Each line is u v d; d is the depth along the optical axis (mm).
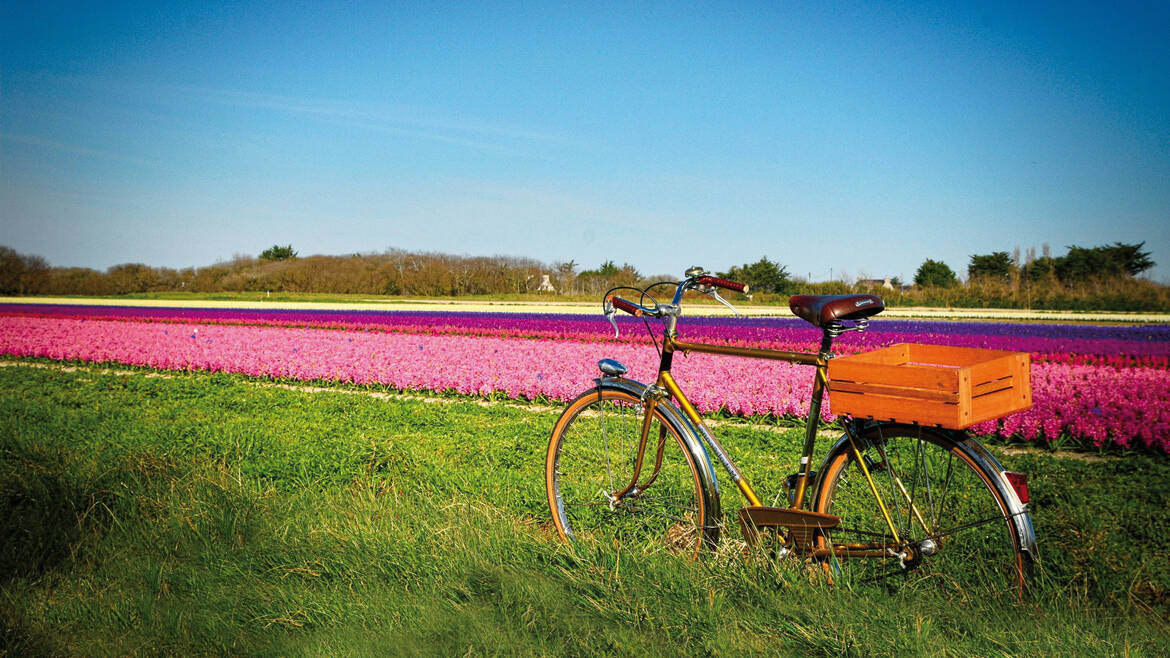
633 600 2904
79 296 53469
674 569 3086
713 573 3049
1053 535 3721
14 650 2908
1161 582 3199
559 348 14773
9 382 11906
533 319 24922
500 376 10594
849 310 2953
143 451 5039
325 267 60000
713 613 2752
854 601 2748
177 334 18359
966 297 41062
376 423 8250
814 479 3211
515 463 6047
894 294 43000
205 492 4281
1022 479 2695
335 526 3887
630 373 10375
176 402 9758
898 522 2955
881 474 2975
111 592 3373
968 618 2619
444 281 53688
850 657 2479
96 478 4430
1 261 54719
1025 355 2840
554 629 2816
